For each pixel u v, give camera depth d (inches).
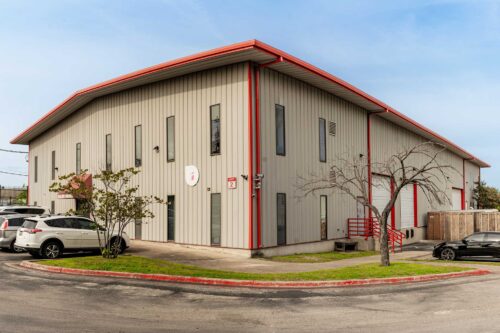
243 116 772.6
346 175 1069.8
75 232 725.9
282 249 829.8
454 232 1519.4
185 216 854.5
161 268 565.6
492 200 2367.1
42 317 349.7
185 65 801.6
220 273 551.8
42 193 1440.7
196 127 844.0
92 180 1091.9
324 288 505.7
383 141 1294.3
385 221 669.3
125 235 776.3
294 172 876.0
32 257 728.3
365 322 352.2
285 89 861.2
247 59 763.4
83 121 1167.0
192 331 321.7
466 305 416.2
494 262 828.6
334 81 919.0
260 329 331.0
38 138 1515.7
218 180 801.6
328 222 989.2
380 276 562.9
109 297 427.5
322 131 983.6
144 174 945.5
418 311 390.6
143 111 957.2
